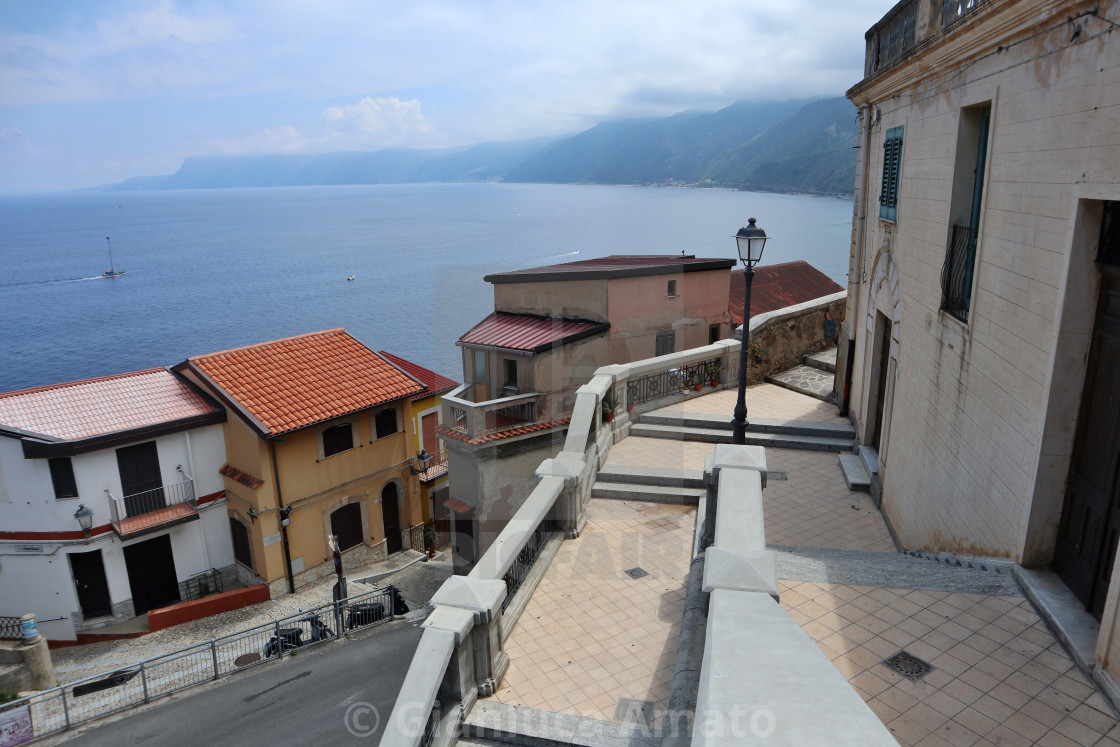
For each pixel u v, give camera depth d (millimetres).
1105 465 4543
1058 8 4762
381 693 13195
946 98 7453
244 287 125500
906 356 8844
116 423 17359
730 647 2539
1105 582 4516
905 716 3971
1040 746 3684
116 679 14836
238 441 18359
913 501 8141
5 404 17250
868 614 5117
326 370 20203
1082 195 4480
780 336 15398
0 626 16672
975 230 6762
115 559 17500
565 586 3711
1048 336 4914
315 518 18953
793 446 11867
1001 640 4645
